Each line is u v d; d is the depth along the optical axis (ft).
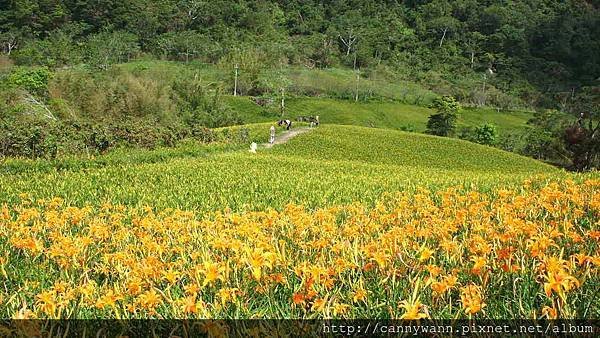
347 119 271.49
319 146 129.29
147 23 384.06
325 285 10.92
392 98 321.73
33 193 37.73
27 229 17.20
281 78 302.66
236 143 112.98
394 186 42.24
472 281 11.78
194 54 355.97
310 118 213.46
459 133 245.86
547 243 11.73
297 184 44.57
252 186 43.14
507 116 316.40
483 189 32.68
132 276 12.06
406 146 139.23
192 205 32.83
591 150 129.80
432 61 424.05
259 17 428.56
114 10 386.73
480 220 17.63
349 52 416.26
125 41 353.51
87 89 160.56
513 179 40.70
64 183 42.29
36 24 358.64
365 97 313.53
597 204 18.49
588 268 10.70
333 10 488.85
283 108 269.23
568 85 399.65
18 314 9.14
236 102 273.54
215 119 207.41
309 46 402.72
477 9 503.20
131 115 155.94
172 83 213.87
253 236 14.88
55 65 283.38
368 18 485.56
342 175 55.83
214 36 394.11
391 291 10.94
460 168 112.98
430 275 11.18
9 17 360.07
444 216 19.93
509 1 531.09
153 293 10.46
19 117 118.83
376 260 11.54
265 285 11.72
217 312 9.96
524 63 424.46
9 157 64.54
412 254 12.67
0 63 244.83
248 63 311.68
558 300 9.66
